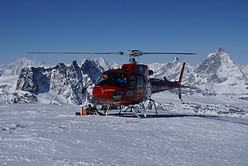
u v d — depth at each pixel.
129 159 7.71
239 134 13.00
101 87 16.73
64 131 10.98
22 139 9.16
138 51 17.91
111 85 16.67
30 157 7.23
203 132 12.96
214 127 14.52
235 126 15.27
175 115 20.77
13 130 10.71
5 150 7.78
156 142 10.23
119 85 16.77
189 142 10.66
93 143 9.30
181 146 9.88
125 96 17.02
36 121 13.41
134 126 13.51
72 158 7.37
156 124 14.53
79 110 21.06
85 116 16.62
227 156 8.79
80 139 9.71
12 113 18.22
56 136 9.88
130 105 18.08
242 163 7.93
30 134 9.96
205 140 11.24
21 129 10.98
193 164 7.61
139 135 11.23
